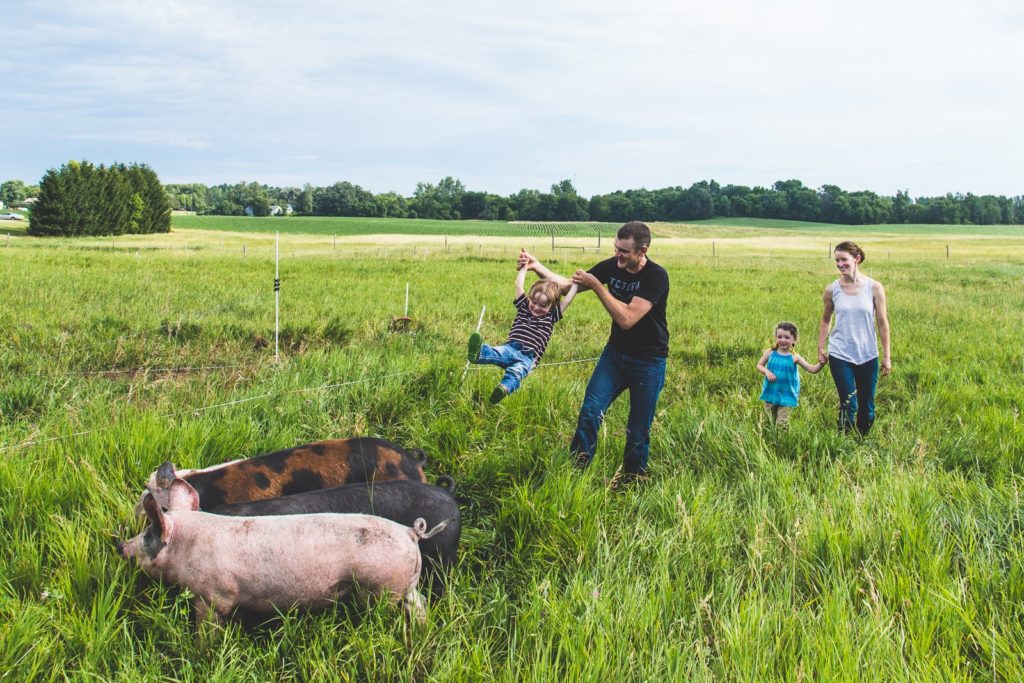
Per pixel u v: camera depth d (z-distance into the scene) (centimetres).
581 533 393
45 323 957
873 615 315
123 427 489
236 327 1005
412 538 323
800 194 14712
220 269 2077
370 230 9794
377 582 313
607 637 295
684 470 518
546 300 502
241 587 307
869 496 441
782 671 288
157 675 275
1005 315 1491
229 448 492
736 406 714
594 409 513
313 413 600
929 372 866
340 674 285
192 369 791
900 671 281
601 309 1400
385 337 977
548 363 878
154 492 338
